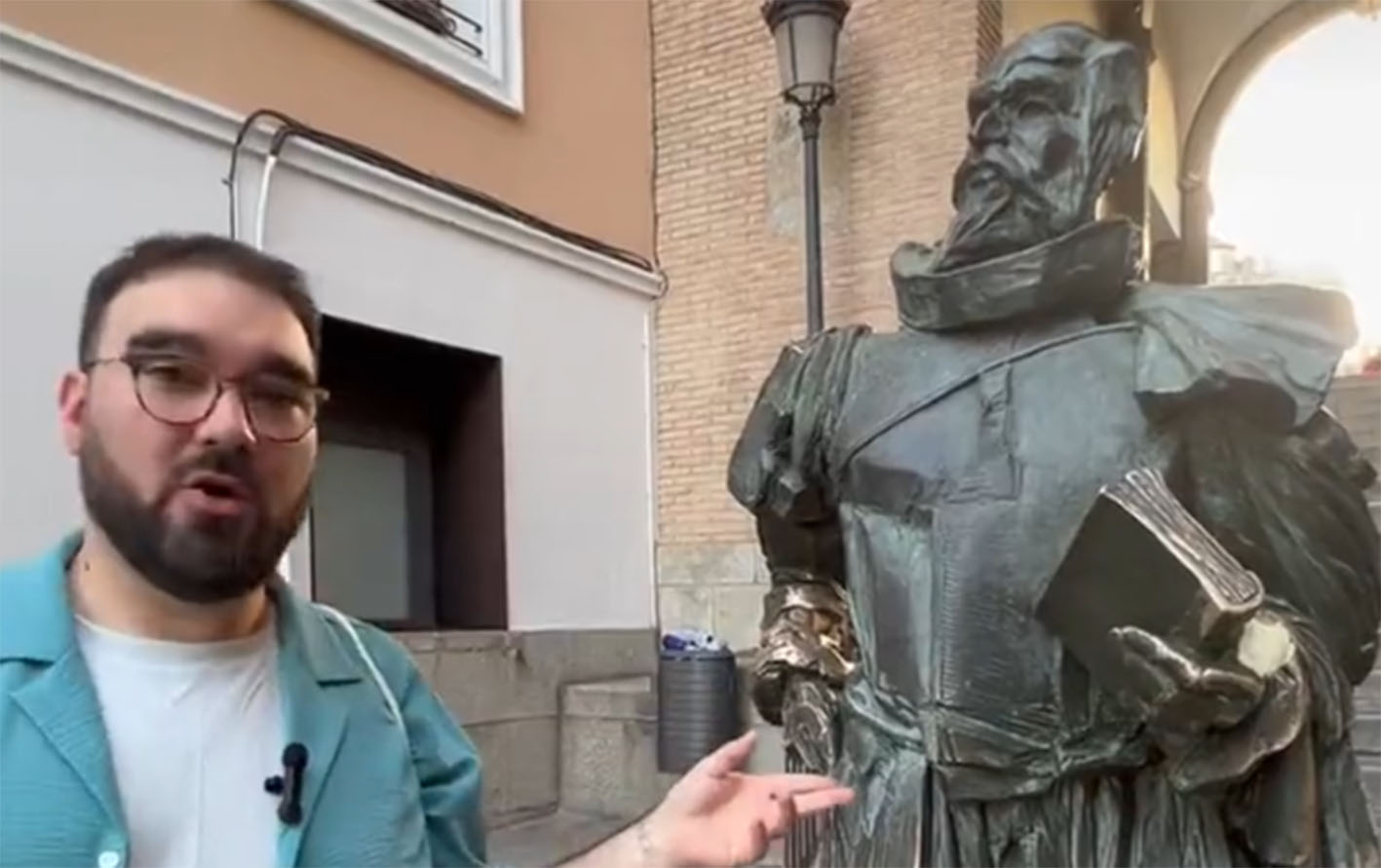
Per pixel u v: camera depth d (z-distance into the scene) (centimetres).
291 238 454
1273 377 140
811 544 181
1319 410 148
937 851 151
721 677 496
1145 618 129
